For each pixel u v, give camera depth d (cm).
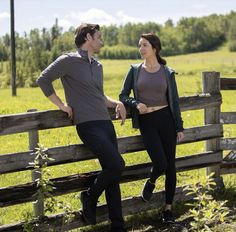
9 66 6544
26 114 544
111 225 558
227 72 5719
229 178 791
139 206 638
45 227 553
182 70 6894
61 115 561
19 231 545
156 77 588
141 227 611
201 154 699
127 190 761
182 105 675
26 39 11025
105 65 11431
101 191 551
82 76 529
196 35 19400
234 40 18575
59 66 523
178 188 681
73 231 594
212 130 704
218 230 581
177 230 598
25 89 4716
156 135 592
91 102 534
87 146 537
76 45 544
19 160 540
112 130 548
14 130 538
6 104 2478
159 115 593
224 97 2375
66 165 923
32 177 555
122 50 16938
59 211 635
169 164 607
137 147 630
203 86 705
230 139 722
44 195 532
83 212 568
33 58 6738
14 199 534
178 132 600
